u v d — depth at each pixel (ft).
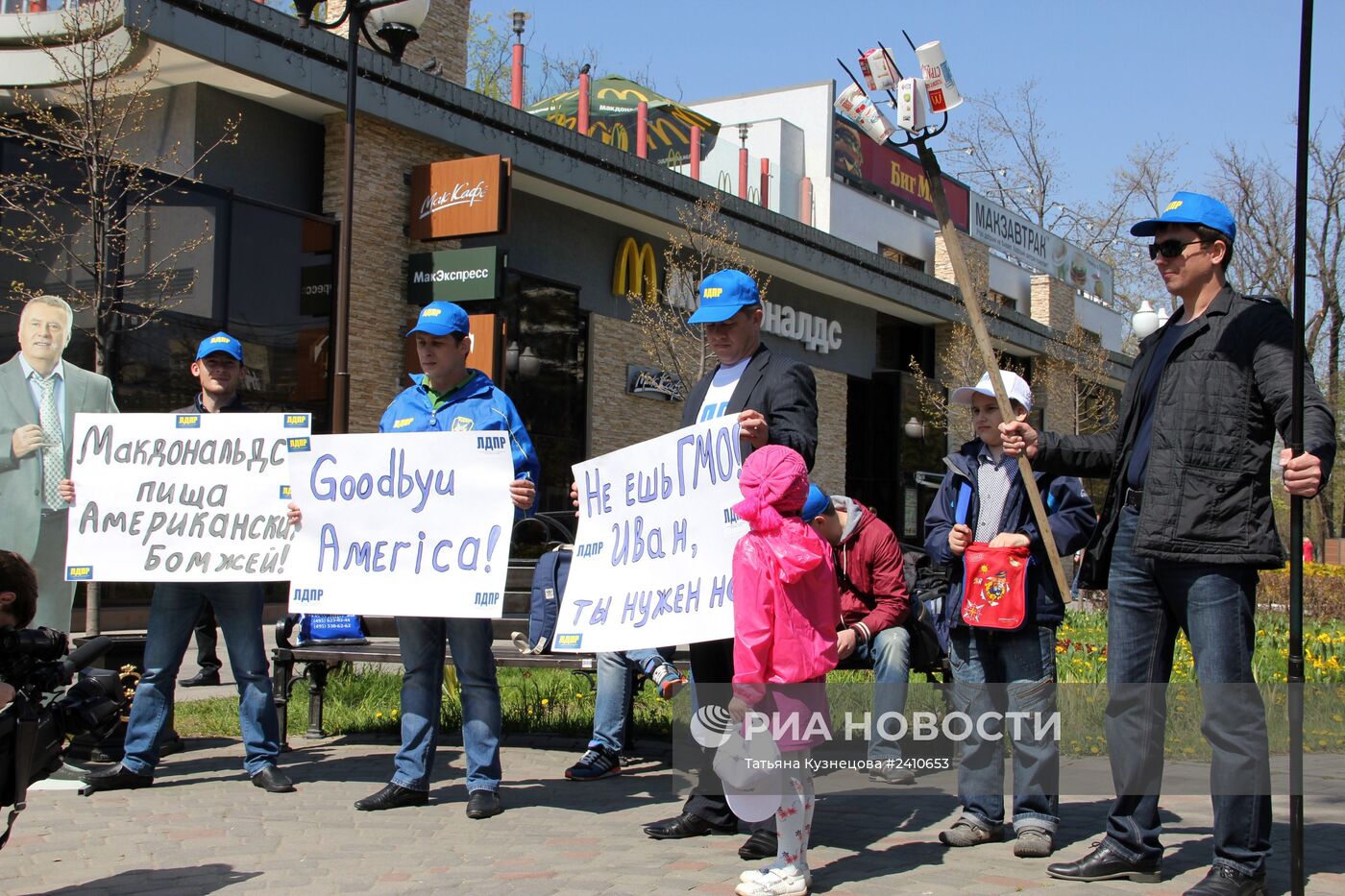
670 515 16.63
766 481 14.12
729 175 96.27
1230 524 13.69
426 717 19.08
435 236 58.23
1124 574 14.76
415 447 19.10
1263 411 13.84
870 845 16.53
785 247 85.76
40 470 25.68
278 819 18.02
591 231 74.18
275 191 54.90
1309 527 127.13
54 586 25.76
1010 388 16.93
